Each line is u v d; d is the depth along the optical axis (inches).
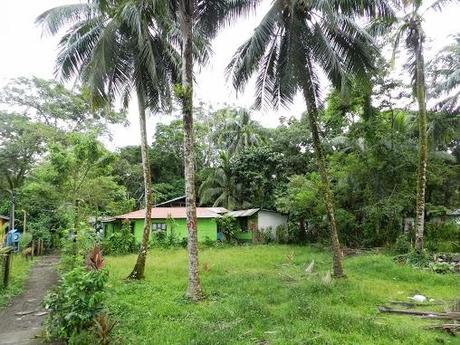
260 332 267.9
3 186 1103.6
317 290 391.9
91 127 1002.7
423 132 589.3
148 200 501.0
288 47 464.4
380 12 417.7
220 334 257.0
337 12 419.5
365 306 348.8
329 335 255.4
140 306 344.2
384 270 515.2
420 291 408.5
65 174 643.5
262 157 1166.3
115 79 497.7
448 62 700.7
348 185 778.8
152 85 513.3
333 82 485.4
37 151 1013.2
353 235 848.9
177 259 669.3
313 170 1037.2
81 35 496.4
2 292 416.2
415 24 566.6
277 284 427.5
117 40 467.8
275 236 1042.1
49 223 948.6
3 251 449.4
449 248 673.0
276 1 457.7
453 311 322.3
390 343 245.1
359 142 793.6
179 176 1566.2
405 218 837.8
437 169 740.0
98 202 863.7
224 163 1227.2
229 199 1206.3
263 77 521.7
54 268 628.7
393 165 722.2
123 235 839.1
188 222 386.6
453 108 719.1
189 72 394.3
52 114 999.0
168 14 391.9
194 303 358.9
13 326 303.9
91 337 234.4
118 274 514.9
